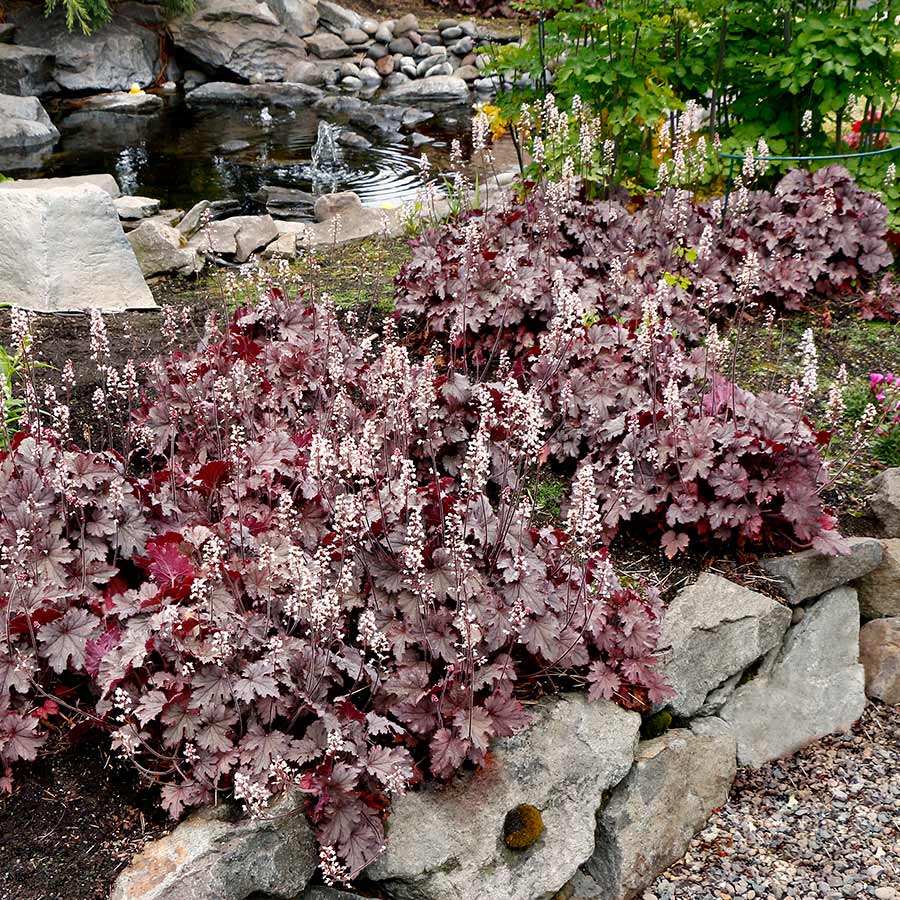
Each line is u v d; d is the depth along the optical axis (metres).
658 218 5.82
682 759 3.60
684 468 4.05
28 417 4.14
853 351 5.48
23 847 2.89
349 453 3.50
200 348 4.83
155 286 6.57
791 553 4.09
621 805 3.41
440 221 6.91
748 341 5.52
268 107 13.58
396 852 3.02
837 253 6.00
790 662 4.04
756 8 6.79
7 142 11.12
